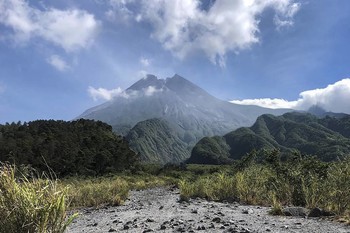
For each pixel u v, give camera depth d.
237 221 9.58
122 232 8.81
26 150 76.31
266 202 14.52
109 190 21.50
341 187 10.91
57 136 106.31
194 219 10.41
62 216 4.88
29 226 4.65
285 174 14.91
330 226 8.30
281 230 8.02
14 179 4.99
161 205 16.08
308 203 11.95
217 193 17.22
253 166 18.45
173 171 94.56
